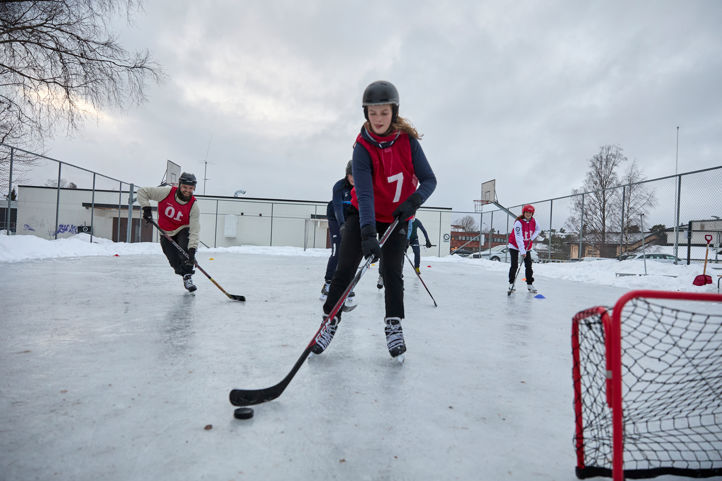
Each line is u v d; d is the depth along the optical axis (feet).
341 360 6.94
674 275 27.48
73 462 3.53
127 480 3.30
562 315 12.57
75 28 33.71
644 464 3.69
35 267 20.65
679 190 30.53
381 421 4.60
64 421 4.30
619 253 36.09
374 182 7.39
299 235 75.56
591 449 3.65
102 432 4.09
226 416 4.58
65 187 39.78
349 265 7.54
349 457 3.80
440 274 28.30
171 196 13.16
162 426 4.27
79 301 11.48
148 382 5.52
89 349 6.93
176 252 13.58
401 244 7.48
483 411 4.99
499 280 25.14
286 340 8.02
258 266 28.71
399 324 7.13
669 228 31.65
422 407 5.05
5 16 31.55
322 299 13.66
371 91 6.49
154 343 7.47
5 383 5.28
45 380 5.45
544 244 46.01
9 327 8.20
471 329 9.93
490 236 61.41
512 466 3.74
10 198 30.66
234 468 3.54
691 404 4.30
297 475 3.47
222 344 7.57
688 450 3.89
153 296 12.92
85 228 52.75
